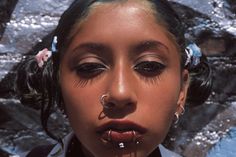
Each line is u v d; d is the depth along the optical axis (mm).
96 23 871
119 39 850
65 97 906
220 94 1628
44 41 1683
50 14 1712
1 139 1606
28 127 1613
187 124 1605
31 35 1688
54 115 1598
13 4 1720
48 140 1602
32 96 1194
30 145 1601
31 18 1708
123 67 849
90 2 896
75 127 893
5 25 1697
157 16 897
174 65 909
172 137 1597
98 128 852
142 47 863
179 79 926
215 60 1658
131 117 842
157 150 1131
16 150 1600
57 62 994
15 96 1630
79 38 886
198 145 1594
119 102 830
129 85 838
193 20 1692
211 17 1692
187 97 1196
